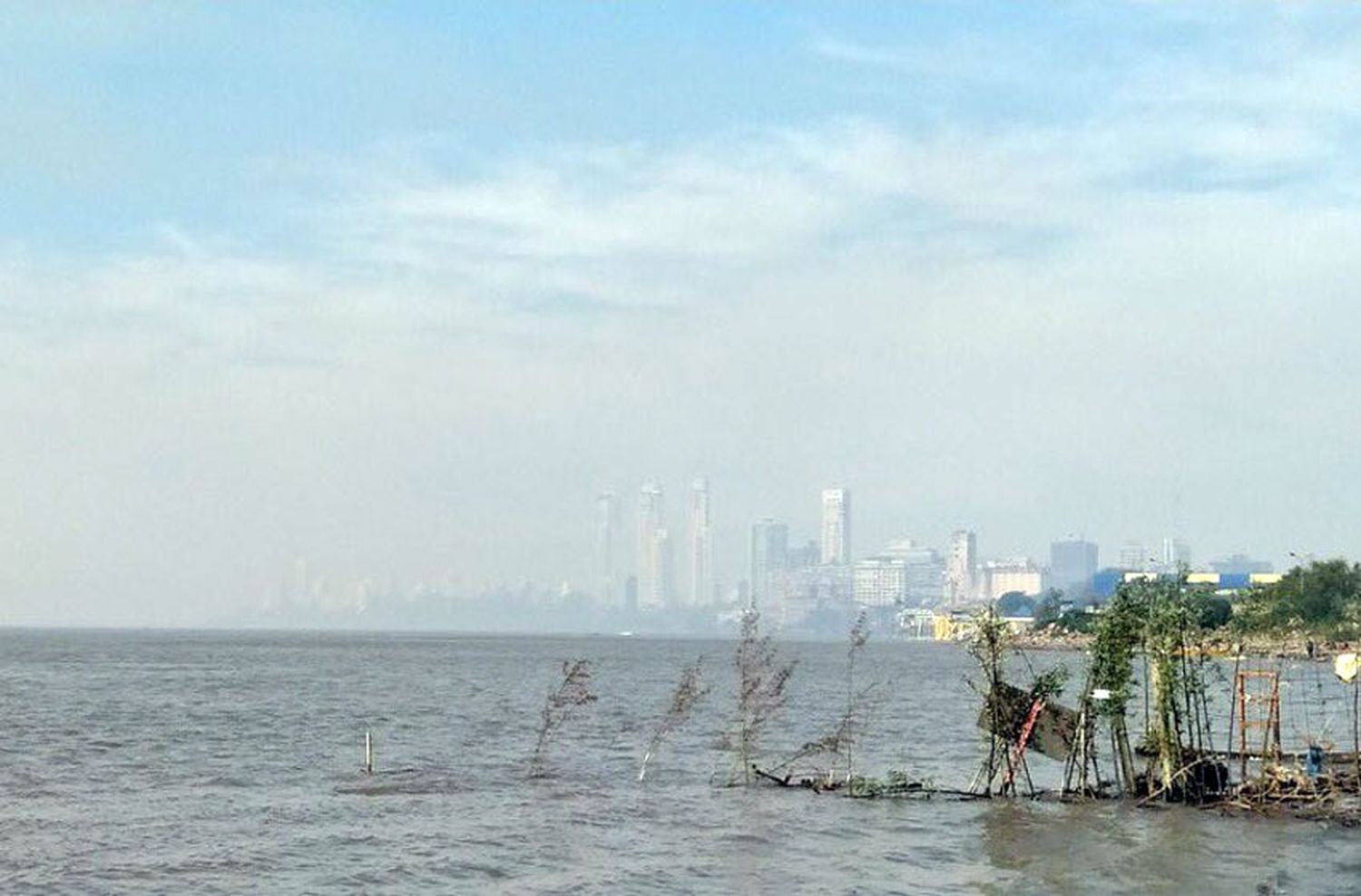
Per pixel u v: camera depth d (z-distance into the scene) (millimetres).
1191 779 56406
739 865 44188
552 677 175125
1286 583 174875
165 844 47375
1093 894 40062
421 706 115938
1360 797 55375
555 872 43188
